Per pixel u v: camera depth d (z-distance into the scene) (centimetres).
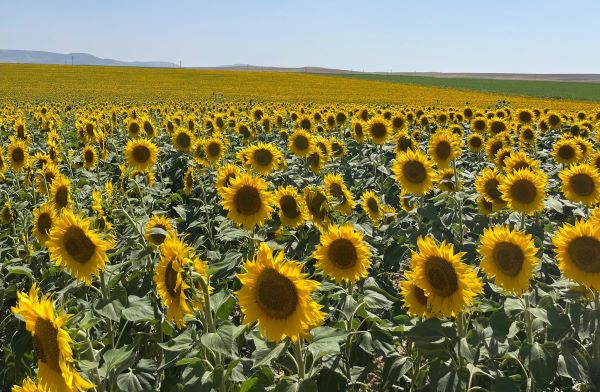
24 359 417
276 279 329
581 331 390
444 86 9169
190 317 390
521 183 595
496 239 420
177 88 6556
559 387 462
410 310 408
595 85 10119
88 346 349
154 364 403
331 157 1144
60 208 638
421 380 452
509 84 10206
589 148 1044
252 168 853
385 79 11275
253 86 7162
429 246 383
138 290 510
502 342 394
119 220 781
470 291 368
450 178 819
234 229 546
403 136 997
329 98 5356
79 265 423
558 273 600
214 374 347
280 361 454
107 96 5203
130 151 893
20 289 581
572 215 821
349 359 454
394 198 971
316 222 587
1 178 951
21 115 2147
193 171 1003
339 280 448
